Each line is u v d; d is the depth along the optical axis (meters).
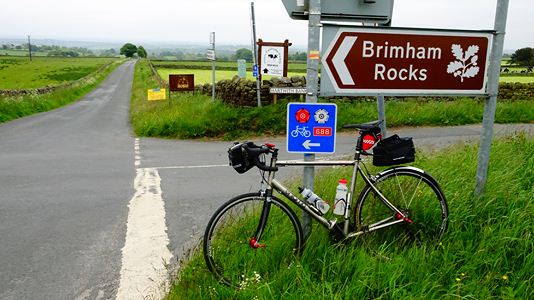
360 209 3.53
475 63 3.74
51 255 4.20
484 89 3.81
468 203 3.96
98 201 5.93
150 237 4.64
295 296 2.80
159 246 4.40
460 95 3.77
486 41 3.72
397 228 3.64
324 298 2.74
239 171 3.24
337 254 3.26
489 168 5.06
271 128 12.35
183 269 3.50
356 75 3.54
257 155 3.20
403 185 3.61
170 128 12.82
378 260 3.21
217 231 3.37
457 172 4.90
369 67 3.55
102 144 11.21
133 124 16.12
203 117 13.04
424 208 3.69
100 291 3.53
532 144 6.58
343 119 12.59
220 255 3.35
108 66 103.56
